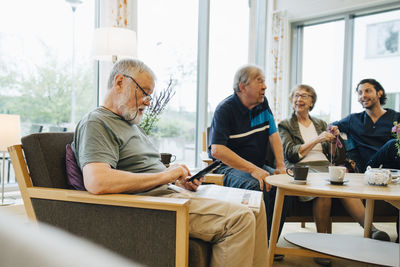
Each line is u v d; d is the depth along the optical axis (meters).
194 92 3.69
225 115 2.01
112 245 1.06
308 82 4.46
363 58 4.02
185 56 3.56
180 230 0.98
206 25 3.62
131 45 2.23
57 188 1.22
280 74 4.20
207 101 3.71
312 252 1.55
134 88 1.31
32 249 0.18
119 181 1.09
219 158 1.94
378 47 3.90
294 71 4.52
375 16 3.91
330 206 2.05
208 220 1.14
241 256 1.09
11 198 2.09
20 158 1.19
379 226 2.72
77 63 2.64
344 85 4.11
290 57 4.52
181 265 0.99
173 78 3.44
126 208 1.04
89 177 1.08
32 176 1.22
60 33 2.53
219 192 1.43
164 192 1.33
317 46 4.36
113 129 1.25
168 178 1.21
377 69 3.92
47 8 2.45
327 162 2.40
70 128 2.63
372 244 1.62
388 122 2.72
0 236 0.18
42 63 2.44
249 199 1.33
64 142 1.31
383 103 2.79
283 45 4.20
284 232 2.53
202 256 1.09
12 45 2.28
